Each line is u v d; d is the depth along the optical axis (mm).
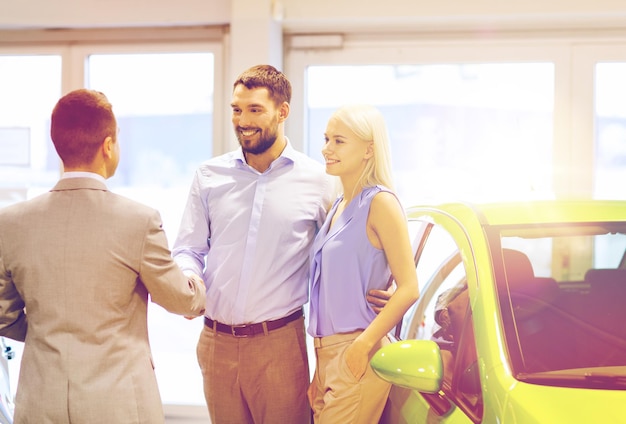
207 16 4410
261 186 2656
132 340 2086
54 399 1967
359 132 2309
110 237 2049
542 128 4504
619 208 2326
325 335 2371
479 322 1906
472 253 2104
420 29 4527
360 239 2297
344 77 4641
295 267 2646
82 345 2004
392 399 2295
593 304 2010
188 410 4312
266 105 2553
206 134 4656
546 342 1854
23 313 2184
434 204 2621
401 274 2221
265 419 2684
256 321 2605
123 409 1989
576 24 4387
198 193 2744
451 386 1983
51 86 4766
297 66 4664
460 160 4570
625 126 4449
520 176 4520
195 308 2236
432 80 4562
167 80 4664
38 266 2035
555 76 4457
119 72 4711
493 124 4535
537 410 1610
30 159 4816
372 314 2320
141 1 4457
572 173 4488
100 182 2115
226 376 2660
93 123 2092
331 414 2314
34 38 4727
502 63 4496
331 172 2369
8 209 2133
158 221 2131
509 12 4195
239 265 2635
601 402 1635
